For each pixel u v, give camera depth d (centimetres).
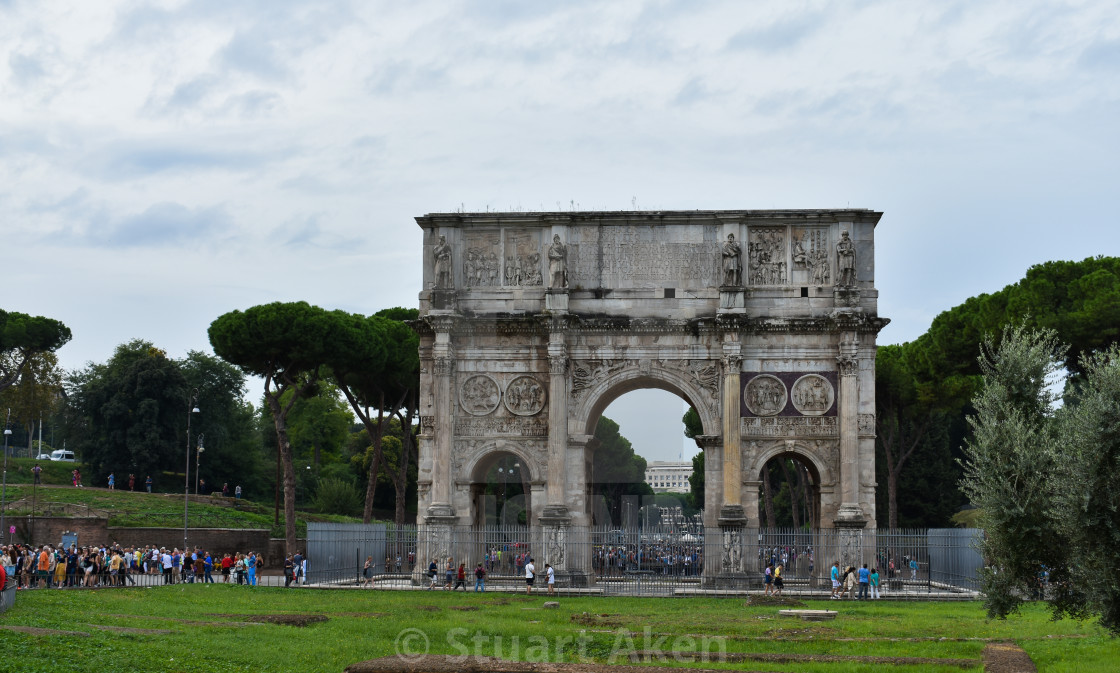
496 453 7588
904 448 10869
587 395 7488
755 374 7462
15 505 10512
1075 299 8294
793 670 3619
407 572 7750
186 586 6581
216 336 9506
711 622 4978
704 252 7594
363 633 4403
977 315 9006
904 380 9900
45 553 6419
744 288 7444
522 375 7594
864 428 7344
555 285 7512
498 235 7731
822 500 7350
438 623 4750
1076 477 3631
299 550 9900
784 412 7425
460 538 7219
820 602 6356
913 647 4181
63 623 4172
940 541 7256
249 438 15062
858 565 7106
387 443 14088
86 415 14100
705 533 7175
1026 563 3922
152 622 4491
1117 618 3634
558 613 5356
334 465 15925
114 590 5966
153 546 9388
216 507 11644
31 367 13025
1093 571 3659
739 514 7200
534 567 7156
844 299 7412
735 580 7081
